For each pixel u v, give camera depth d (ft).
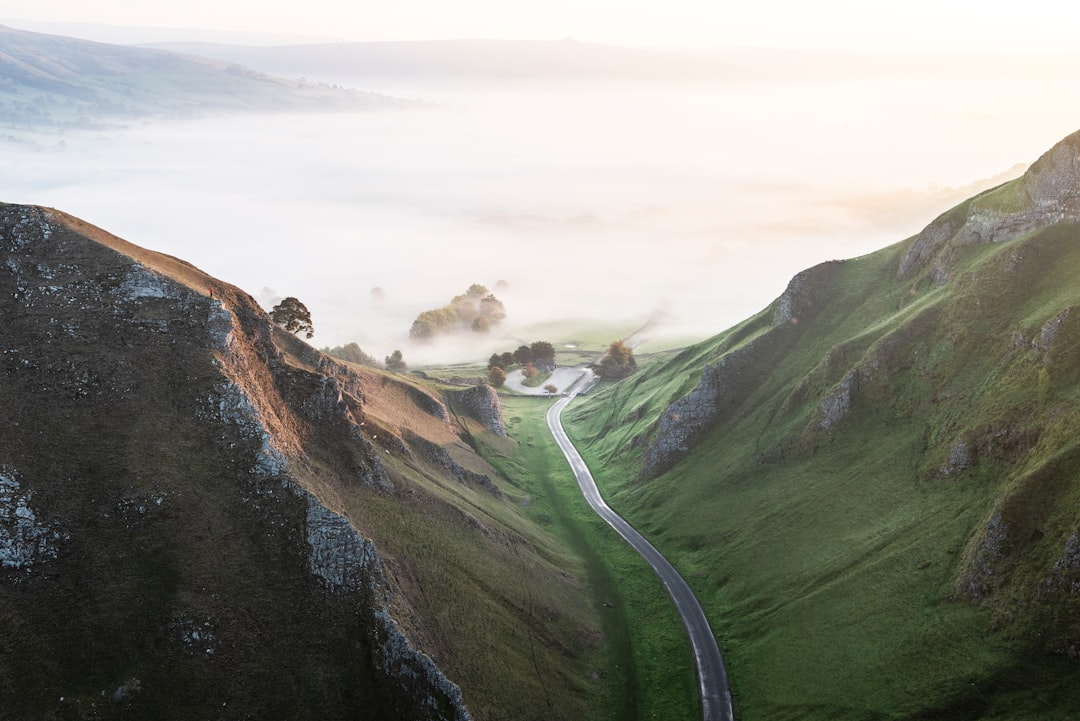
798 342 517.14
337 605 260.01
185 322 305.94
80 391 274.57
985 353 367.04
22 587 228.63
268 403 314.76
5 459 247.70
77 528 245.04
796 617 321.11
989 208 444.14
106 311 297.12
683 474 486.79
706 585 382.22
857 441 397.39
